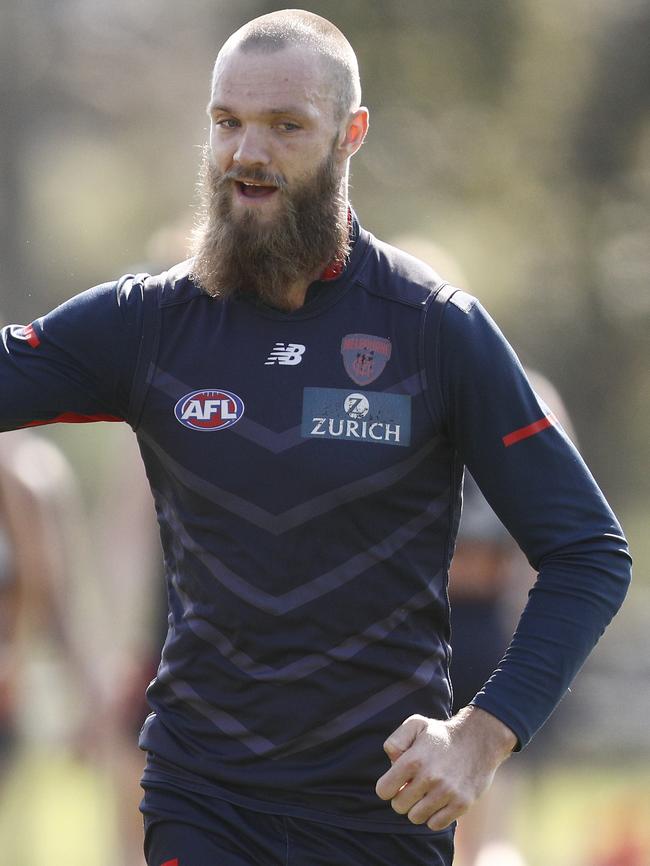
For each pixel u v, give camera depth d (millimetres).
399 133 55969
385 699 11430
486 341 11320
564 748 32969
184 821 11508
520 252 58375
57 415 11672
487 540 17578
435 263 17875
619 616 44625
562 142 57875
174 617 11805
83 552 24297
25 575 20203
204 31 77688
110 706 19203
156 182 78312
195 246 11742
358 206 56031
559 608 11250
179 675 11641
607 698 36781
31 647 21328
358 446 11133
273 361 11273
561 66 57406
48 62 79562
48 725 28734
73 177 78750
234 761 11406
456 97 56469
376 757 11406
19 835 26531
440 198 57094
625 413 59812
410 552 11367
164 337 11453
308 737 11328
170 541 11727
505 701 11055
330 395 11195
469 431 11359
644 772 34594
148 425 11477
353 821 11445
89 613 23531
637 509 60031
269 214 11156
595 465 59625
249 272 11258
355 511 11148
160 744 11797
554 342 59000
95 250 76000
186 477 11312
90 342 11469
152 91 79312
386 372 11258
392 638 11383
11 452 20328
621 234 58562
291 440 11133
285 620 11172
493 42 56062
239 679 11336
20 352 11578
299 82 11078
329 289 11391
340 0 55812
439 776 10711
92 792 29203
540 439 11398
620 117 57781
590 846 26125
